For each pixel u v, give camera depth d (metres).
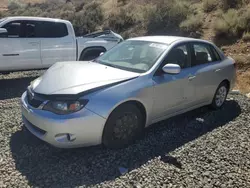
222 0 15.36
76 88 3.82
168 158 3.95
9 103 6.15
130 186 3.29
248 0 14.73
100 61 5.14
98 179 3.40
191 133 4.83
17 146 4.13
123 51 5.18
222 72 5.87
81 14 22.06
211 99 5.84
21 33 7.70
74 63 4.96
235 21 12.84
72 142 3.72
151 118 4.53
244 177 3.58
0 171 3.48
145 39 5.32
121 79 4.13
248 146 4.42
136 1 21.69
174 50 4.91
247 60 9.99
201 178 3.51
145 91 4.25
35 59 7.92
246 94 7.69
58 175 3.45
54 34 8.18
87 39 8.77
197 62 5.37
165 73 4.58
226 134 4.85
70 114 3.66
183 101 5.04
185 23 14.54
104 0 26.23
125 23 18.12
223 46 11.97
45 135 3.79
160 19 15.83
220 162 3.90
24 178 3.37
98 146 4.19
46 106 3.79
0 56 7.41
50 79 4.20
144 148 4.20
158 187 3.29
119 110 4.00
